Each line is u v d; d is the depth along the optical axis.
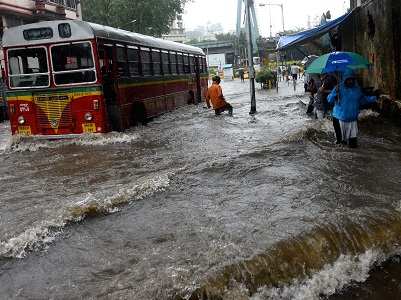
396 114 11.52
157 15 39.72
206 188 6.95
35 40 12.14
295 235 4.77
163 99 17.16
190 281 3.98
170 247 4.83
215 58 78.44
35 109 12.40
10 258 4.82
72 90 12.10
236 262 4.26
